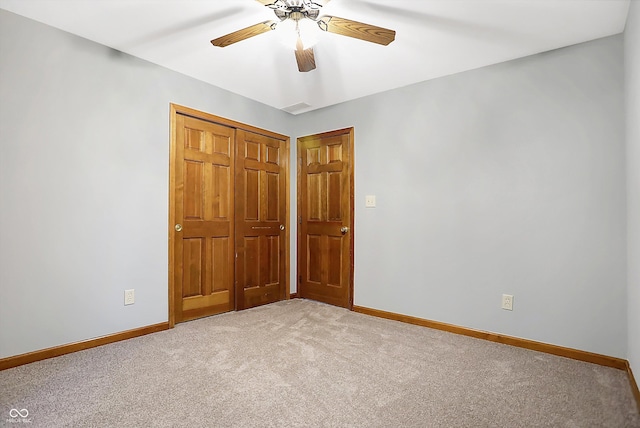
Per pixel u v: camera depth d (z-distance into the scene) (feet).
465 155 8.93
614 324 6.90
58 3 6.28
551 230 7.66
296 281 13.06
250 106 11.42
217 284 10.50
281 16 6.07
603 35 7.07
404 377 6.31
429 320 9.42
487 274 8.52
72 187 7.39
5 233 6.49
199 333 8.68
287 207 12.80
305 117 12.79
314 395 5.61
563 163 7.55
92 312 7.67
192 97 9.68
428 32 7.12
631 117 6.15
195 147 9.89
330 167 12.03
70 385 5.84
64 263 7.25
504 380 6.22
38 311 6.89
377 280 10.55
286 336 8.52
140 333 8.43
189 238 9.76
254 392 5.68
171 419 4.88
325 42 7.59
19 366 6.55
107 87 7.97
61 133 7.23
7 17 6.56
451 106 9.20
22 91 6.72
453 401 5.48
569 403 5.44
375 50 7.95
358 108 11.17
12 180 6.58
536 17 6.48
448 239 9.17
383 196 10.50
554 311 7.59
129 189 8.35
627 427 4.81
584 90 7.33
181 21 6.89
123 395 5.53
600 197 7.11
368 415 5.05
